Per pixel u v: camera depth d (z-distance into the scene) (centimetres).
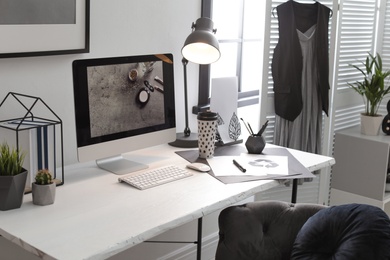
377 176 382
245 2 366
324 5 353
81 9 242
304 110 354
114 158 249
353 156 390
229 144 284
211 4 313
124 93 234
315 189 382
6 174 187
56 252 159
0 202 187
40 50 230
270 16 336
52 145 212
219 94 280
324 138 379
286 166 249
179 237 310
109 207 194
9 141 206
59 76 243
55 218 183
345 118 407
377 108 402
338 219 176
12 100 227
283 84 342
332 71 371
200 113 257
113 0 260
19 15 221
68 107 249
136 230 175
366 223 168
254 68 383
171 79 256
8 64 223
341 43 385
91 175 228
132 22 271
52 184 194
